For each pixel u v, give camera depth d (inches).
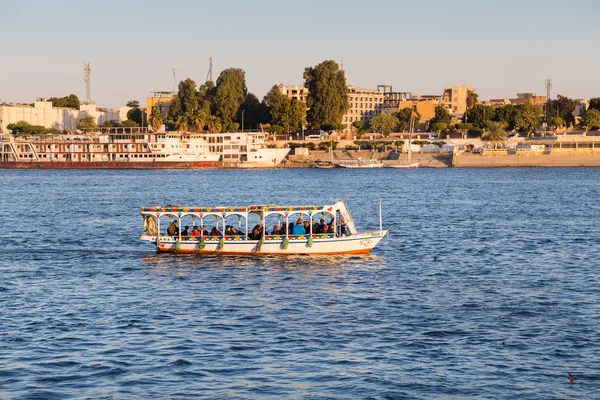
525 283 2559.1
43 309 2171.5
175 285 2491.4
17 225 4421.8
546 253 3253.0
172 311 2143.2
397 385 1598.2
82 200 6397.6
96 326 1991.9
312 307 2194.9
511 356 1763.0
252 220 4534.9
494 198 6451.8
